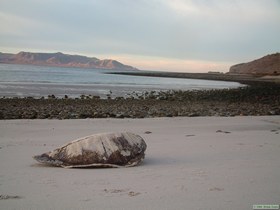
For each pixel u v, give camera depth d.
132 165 6.58
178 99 30.80
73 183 5.23
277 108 24.69
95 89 42.53
